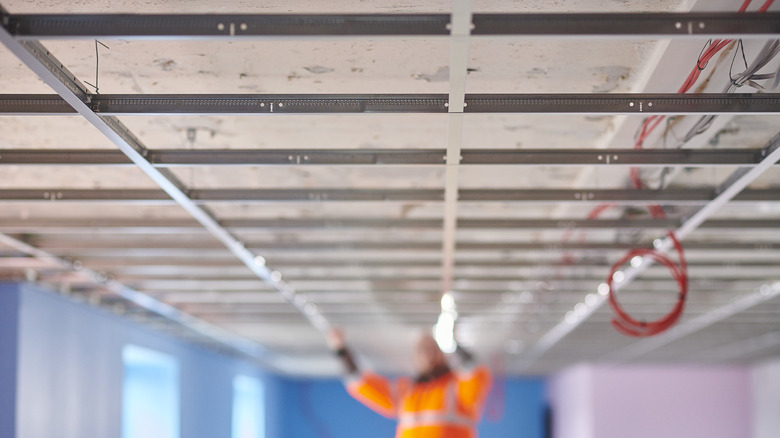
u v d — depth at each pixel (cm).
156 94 343
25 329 661
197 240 608
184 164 410
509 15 285
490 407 1595
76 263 644
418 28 285
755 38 290
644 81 364
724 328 1038
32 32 283
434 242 621
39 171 463
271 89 384
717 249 595
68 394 731
